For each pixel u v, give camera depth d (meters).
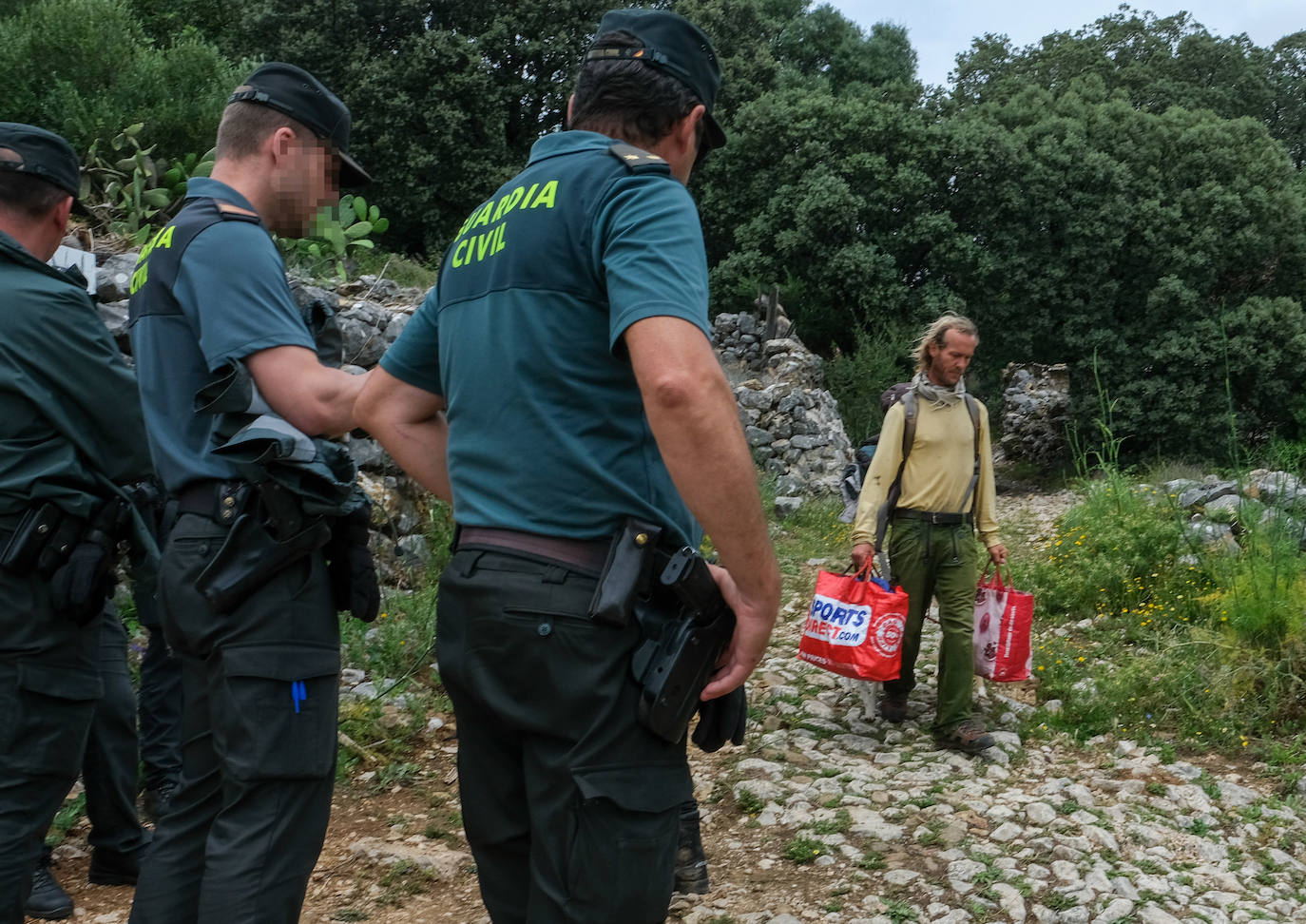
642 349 1.33
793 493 12.47
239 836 1.79
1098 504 8.53
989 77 35.28
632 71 1.60
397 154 22.45
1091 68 34.06
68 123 8.81
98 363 2.24
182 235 1.94
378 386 1.78
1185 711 4.98
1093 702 4.98
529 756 1.47
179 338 1.93
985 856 3.39
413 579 5.63
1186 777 4.32
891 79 31.64
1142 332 21.67
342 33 23.02
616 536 1.46
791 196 21.92
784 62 31.36
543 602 1.42
